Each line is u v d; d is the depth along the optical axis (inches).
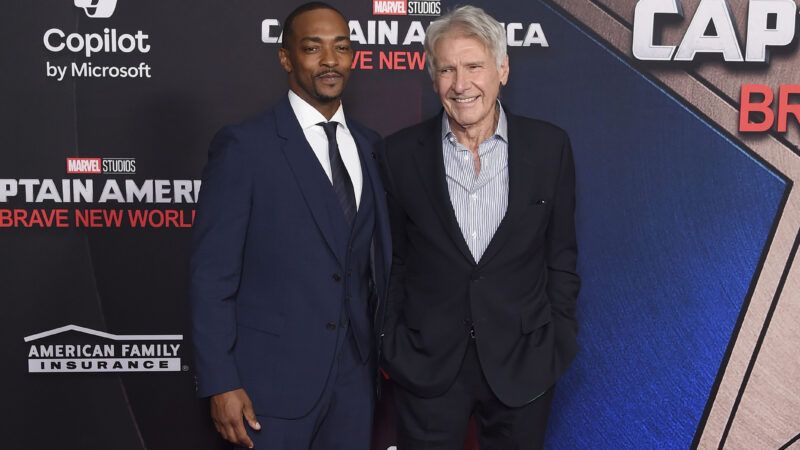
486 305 65.2
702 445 90.9
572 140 88.1
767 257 88.4
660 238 88.9
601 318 90.1
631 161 88.2
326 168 66.1
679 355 90.0
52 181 87.4
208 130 87.5
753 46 86.7
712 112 87.4
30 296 88.6
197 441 91.0
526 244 65.8
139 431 90.7
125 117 87.0
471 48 62.7
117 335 89.4
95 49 86.2
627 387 90.7
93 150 87.3
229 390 60.8
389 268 67.6
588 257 89.4
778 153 87.6
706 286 89.2
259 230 63.6
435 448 68.8
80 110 86.8
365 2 86.7
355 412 67.2
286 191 63.4
